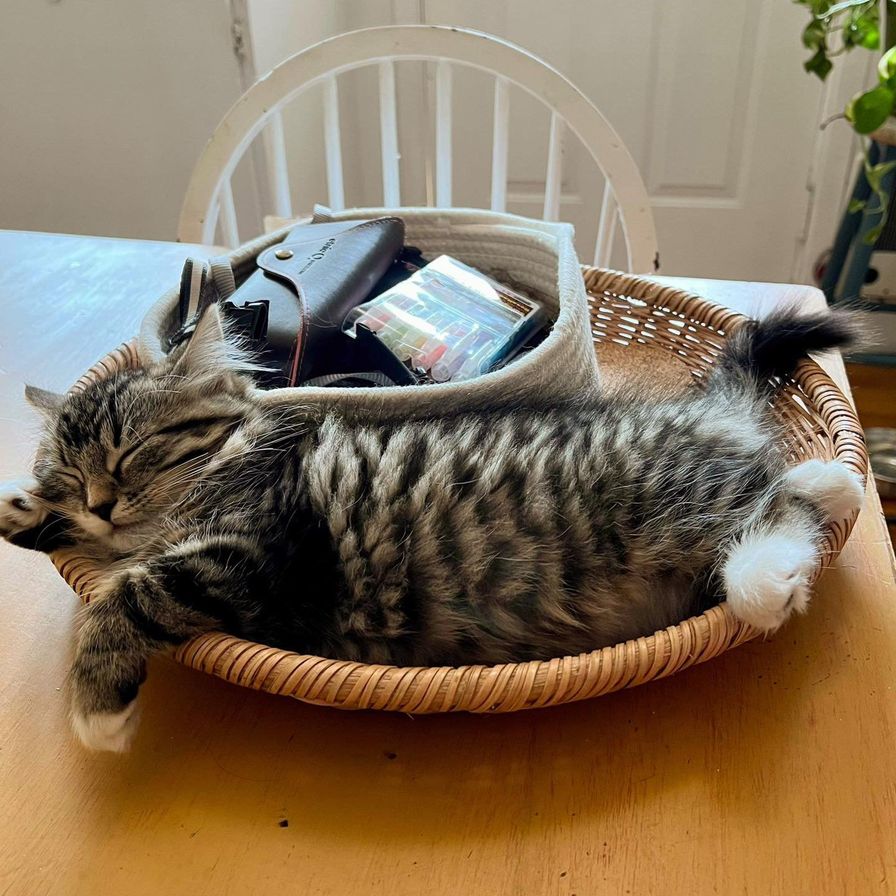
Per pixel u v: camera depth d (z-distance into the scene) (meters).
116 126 2.46
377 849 0.67
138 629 0.80
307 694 0.69
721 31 2.42
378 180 2.87
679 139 2.61
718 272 2.83
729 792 0.70
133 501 0.97
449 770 0.73
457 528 0.93
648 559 0.94
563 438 1.00
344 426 1.02
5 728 0.78
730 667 0.82
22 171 2.60
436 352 1.18
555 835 0.68
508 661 0.94
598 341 1.50
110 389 1.03
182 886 0.65
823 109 2.46
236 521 0.94
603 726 0.77
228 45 2.24
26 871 0.66
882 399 2.26
